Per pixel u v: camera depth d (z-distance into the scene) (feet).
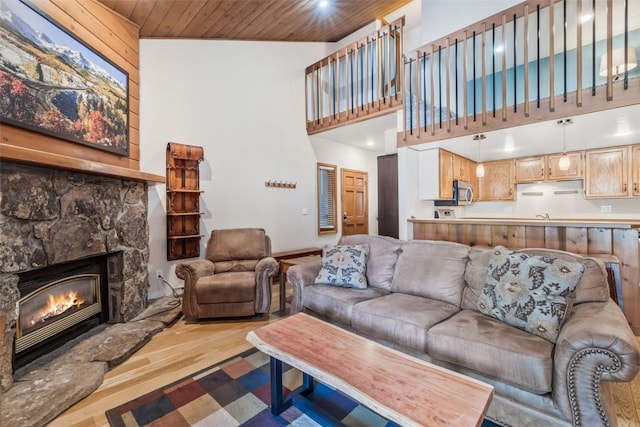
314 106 17.11
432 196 14.25
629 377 4.09
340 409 5.72
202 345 8.41
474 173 18.72
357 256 9.11
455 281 7.50
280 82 16.25
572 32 13.74
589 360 4.33
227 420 5.43
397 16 16.69
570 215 16.40
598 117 9.62
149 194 12.10
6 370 5.99
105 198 8.99
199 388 6.38
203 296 9.80
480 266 7.29
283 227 16.44
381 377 4.24
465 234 11.30
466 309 7.10
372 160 22.27
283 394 6.15
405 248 8.92
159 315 10.18
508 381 5.06
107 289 9.58
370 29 16.40
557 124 10.40
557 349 4.69
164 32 12.19
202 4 10.93
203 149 13.57
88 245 8.30
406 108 13.51
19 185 6.39
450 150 14.97
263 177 15.60
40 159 6.06
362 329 7.18
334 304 7.93
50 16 7.59
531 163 16.92
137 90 11.32
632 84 8.56
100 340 8.20
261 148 15.52
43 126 7.33
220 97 14.19
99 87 9.27
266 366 7.25
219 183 14.17
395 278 8.54
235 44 14.66
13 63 6.63
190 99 13.28
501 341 5.23
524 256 6.26
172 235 12.45
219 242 11.94
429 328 6.13
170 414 5.58
